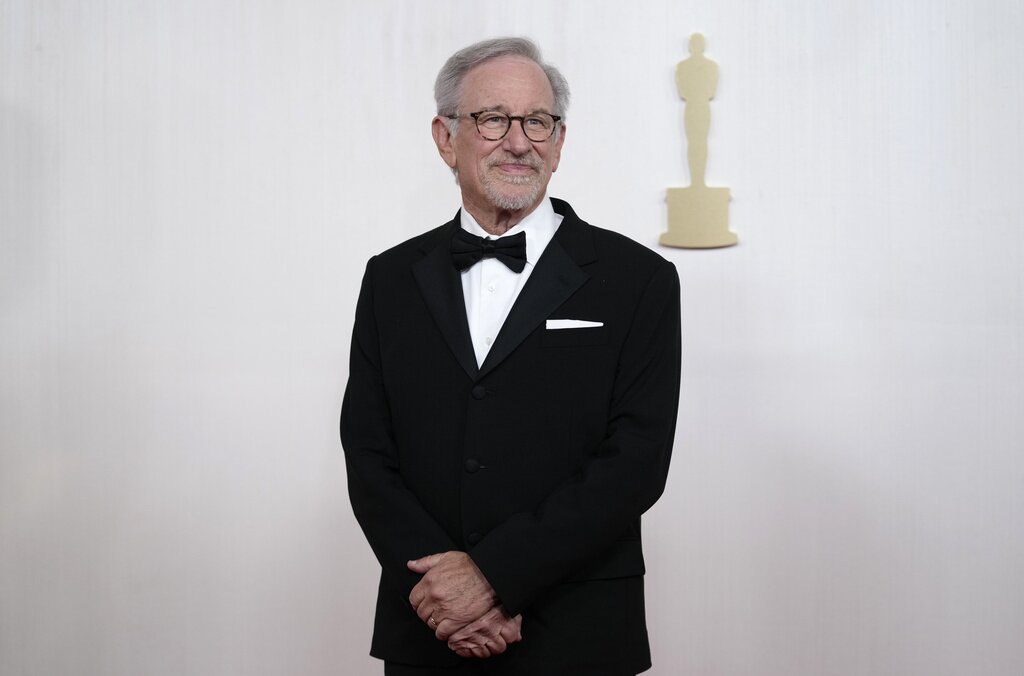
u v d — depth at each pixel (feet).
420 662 6.20
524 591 5.75
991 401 9.83
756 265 10.05
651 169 10.15
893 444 9.94
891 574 9.96
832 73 9.94
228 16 10.39
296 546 10.46
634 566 6.24
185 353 10.45
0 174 10.43
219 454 10.47
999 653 9.84
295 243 10.42
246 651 10.49
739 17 10.03
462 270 6.52
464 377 6.28
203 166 10.42
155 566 10.50
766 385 10.07
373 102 10.39
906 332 9.91
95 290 10.46
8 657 10.52
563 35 10.20
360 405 6.63
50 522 10.49
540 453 6.12
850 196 9.95
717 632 10.15
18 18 10.43
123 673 10.50
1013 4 9.76
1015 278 9.78
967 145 9.81
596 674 6.01
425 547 6.05
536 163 6.38
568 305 6.28
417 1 10.34
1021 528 9.81
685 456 10.15
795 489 10.06
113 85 10.43
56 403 10.48
